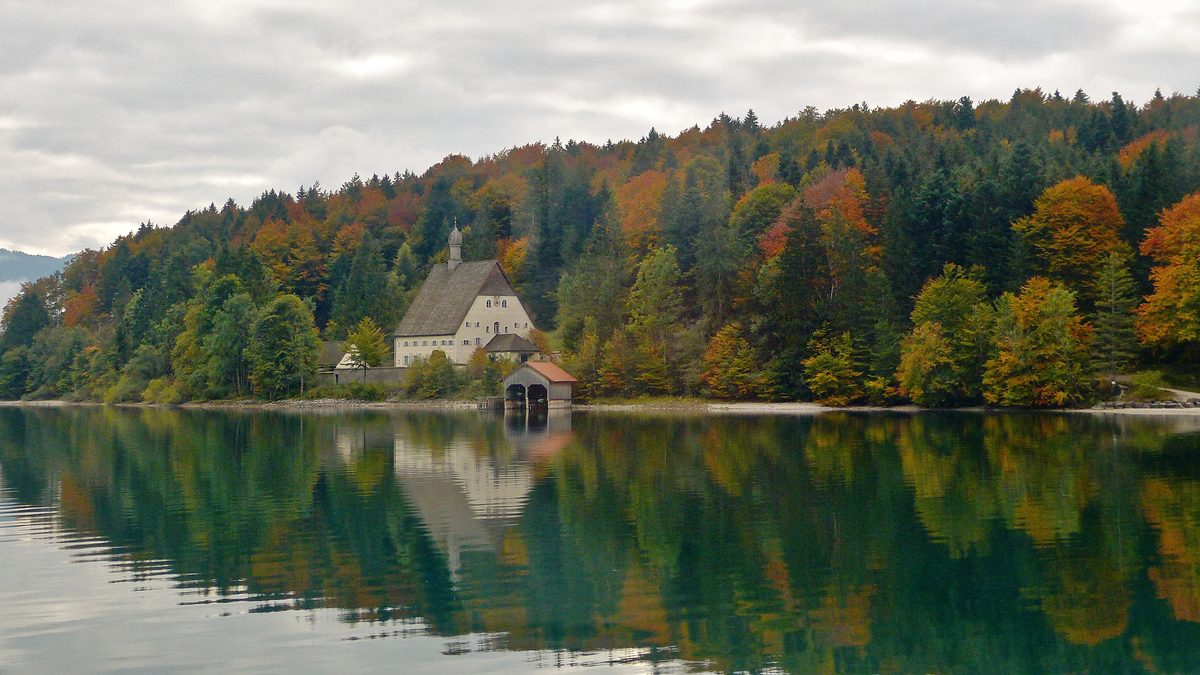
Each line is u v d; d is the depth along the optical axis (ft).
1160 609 79.25
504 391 383.24
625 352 397.80
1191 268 284.41
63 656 71.00
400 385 448.65
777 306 370.73
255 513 126.21
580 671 67.82
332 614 80.84
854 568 93.35
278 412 395.34
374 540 108.27
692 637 74.64
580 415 343.05
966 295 322.14
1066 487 135.95
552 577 91.56
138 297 588.50
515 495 138.31
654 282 428.97
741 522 115.75
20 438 256.32
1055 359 294.25
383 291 567.59
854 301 349.61
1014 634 74.43
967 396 317.83
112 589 88.63
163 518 123.24
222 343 470.39
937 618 78.23
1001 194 365.40
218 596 86.38
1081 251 329.31
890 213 380.78
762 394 366.63
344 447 214.07
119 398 520.01
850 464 166.71
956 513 118.83
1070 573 90.12
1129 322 296.92
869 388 337.72
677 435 236.02
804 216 369.30
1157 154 362.33
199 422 325.62
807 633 75.25
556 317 534.37
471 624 78.13
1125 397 290.15
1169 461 160.66
